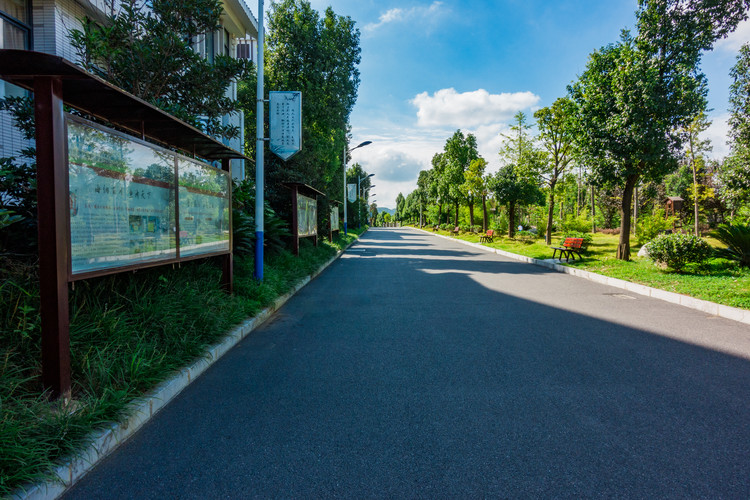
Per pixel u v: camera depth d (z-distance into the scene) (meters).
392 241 31.50
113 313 4.08
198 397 3.62
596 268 12.09
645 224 20.70
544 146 20.50
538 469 2.51
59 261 3.03
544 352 4.85
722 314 6.76
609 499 2.23
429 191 51.06
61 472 2.35
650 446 2.77
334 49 17.75
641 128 12.13
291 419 3.19
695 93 11.95
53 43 8.22
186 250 5.27
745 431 2.97
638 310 7.20
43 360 3.03
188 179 5.30
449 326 6.09
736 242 10.58
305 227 14.73
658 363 4.46
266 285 7.48
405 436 2.92
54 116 2.98
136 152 4.12
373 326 6.11
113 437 2.79
